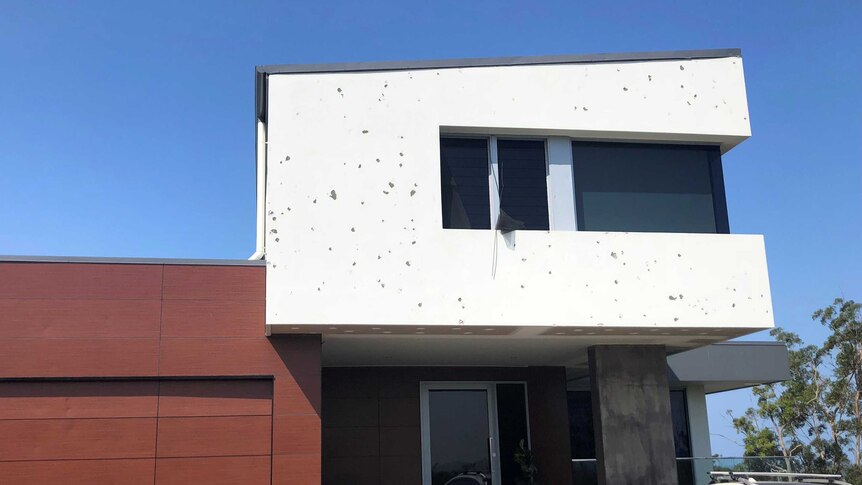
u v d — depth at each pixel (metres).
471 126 9.82
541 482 13.53
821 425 24.89
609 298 9.52
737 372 16.89
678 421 18.09
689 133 10.32
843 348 24.45
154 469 8.78
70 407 8.75
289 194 9.16
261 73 9.64
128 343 8.98
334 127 9.45
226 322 9.27
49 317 8.89
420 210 9.38
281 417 9.15
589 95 10.20
